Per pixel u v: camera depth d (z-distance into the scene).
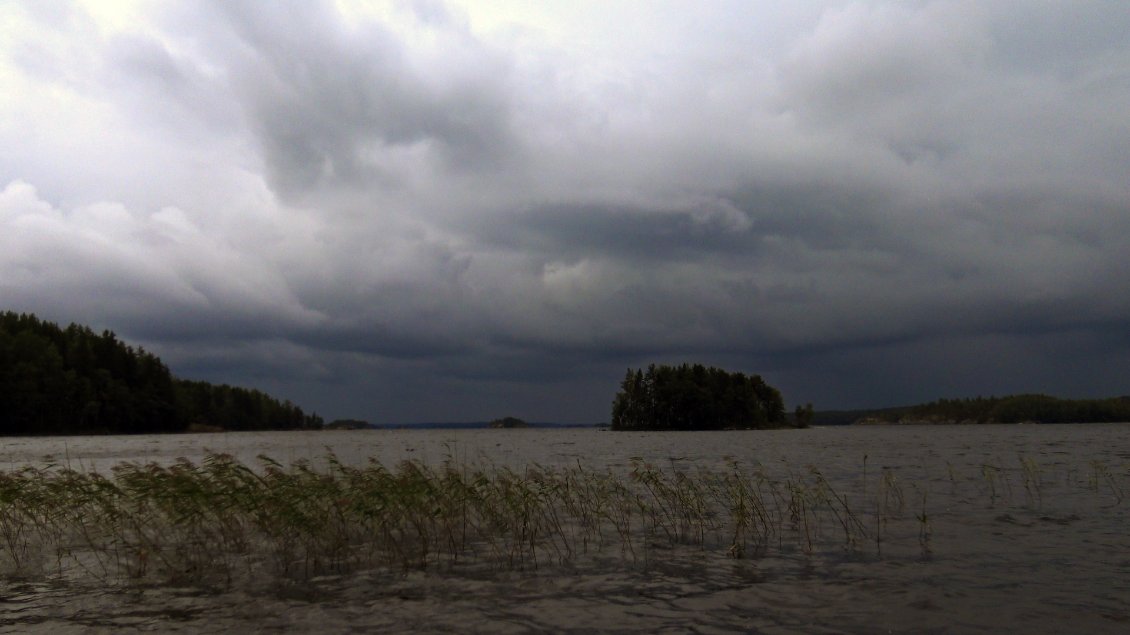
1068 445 80.19
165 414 171.38
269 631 13.67
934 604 14.75
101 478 22.09
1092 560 18.45
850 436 136.62
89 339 163.50
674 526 23.45
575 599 15.57
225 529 21.73
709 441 111.25
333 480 22.53
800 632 13.17
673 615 14.30
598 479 28.89
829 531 22.86
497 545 21.59
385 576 17.95
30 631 13.94
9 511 21.77
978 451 68.12
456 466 33.16
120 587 17.12
